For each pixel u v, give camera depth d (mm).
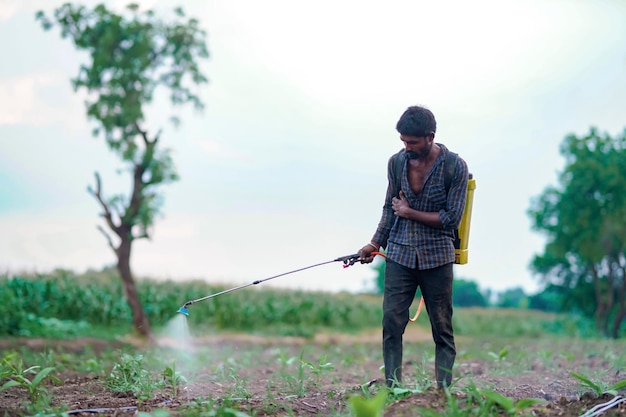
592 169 34625
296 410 5367
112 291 22359
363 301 28656
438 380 5617
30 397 5758
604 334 33562
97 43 18859
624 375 7859
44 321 17734
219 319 22719
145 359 9016
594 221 34688
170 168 19406
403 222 5668
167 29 19234
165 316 21828
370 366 10688
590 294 37062
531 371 8992
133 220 18984
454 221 5449
